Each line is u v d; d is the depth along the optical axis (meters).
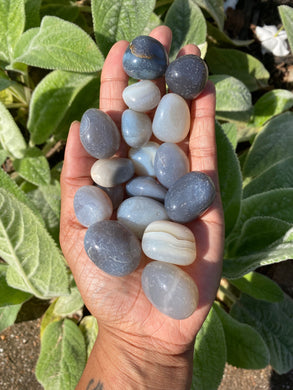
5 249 0.21
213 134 0.19
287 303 0.29
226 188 0.22
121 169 0.18
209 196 0.16
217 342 0.23
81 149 0.18
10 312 0.25
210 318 0.24
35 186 0.28
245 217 0.24
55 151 0.32
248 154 0.30
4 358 0.29
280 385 0.30
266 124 0.30
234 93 0.27
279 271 0.31
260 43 0.36
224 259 0.22
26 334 0.30
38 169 0.26
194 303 0.15
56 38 0.23
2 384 0.29
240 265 0.21
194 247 0.16
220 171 0.22
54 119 0.26
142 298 0.17
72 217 0.18
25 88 0.30
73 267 0.18
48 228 0.27
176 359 0.18
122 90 0.20
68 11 0.31
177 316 0.15
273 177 0.27
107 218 0.17
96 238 0.16
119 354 0.17
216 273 0.17
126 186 0.19
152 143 0.20
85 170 0.19
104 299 0.17
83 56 0.23
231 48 0.36
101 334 0.19
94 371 0.18
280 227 0.21
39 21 0.28
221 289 0.30
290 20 0.27
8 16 0.24
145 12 0.25
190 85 0.18
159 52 0.19
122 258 0.15
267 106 0.32
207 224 0.18
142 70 0.18
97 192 0.17
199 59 0.18
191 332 0.17
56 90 0.25
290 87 0.35
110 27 0.25
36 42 0.24
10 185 0.23
